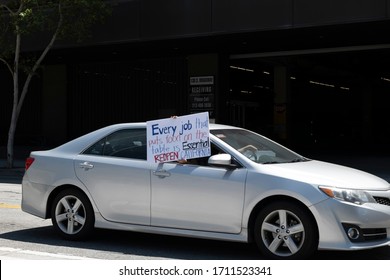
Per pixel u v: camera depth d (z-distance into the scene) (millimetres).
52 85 27906
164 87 25359
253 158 6391
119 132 7176
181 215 6418
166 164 6617
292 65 29719
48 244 7121
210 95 23266
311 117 36125
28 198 7555
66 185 7270
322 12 16438
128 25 19734
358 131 41125
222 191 6168
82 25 18453
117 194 6836
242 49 22391
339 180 5883
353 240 5676
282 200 5906
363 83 40656
